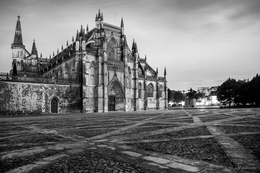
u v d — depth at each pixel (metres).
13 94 52.59
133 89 84.25
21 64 96.44
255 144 10.94
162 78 101.31
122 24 85.94
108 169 7.46
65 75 75.31
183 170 7.21
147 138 13.48
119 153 9.74
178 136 13.96
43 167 7.80
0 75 51.28
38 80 57.19
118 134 15.44
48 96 58.69
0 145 12.15
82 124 23.95
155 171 7.15
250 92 96.38
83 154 9.68
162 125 20.52
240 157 8.64
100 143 12.23
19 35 97.62
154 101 96.12
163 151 10.02
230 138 12.71
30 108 55.12
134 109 82.81
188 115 35.44
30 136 15.42
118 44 84.19
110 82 74.00
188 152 9.70
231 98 112.81
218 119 25.72
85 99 65.50
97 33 77.19
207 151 9.77
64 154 9.73
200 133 14.97
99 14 80.12
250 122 21.33
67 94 62.66
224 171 7.03
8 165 8.11
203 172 6.98
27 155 9.67
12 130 19.28
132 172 7.09
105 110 69.31
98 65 69.94
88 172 7.18
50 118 37.25
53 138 14.36
